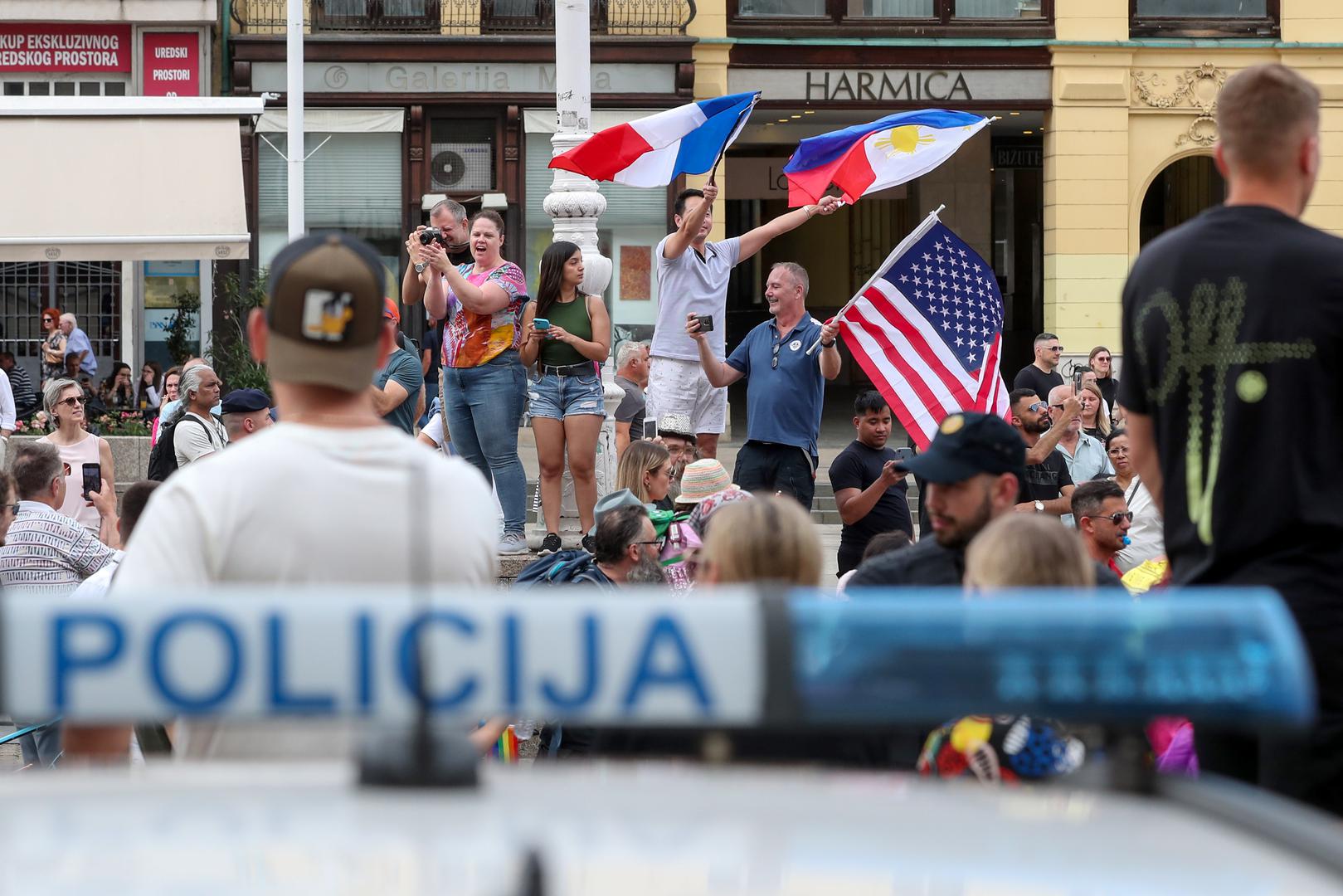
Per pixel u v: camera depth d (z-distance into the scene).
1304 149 11.71
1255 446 11.32
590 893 3.84
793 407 30.02
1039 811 4.58
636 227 85.25
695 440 34.22
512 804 4.52
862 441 29.50
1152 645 3.96
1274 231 11.52
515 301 31.20
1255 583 11.30
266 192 82.38
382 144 82.69
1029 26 86.81
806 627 4.04
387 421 33.28
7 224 64.62
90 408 65.06
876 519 29.53
